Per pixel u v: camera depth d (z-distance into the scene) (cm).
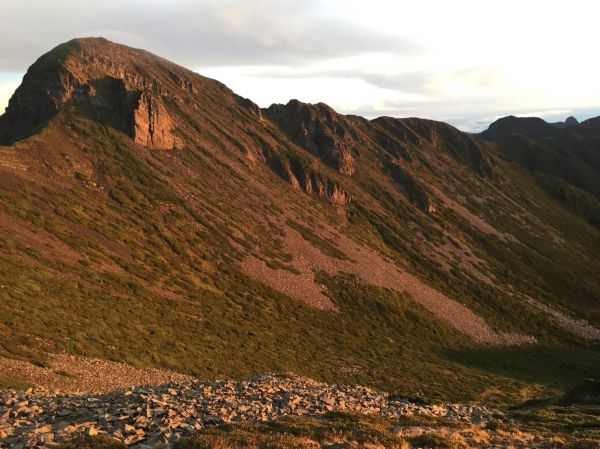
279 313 8475
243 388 2953
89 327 4791
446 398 6097
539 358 10112
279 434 1866
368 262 12388
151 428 1919
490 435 2455
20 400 2364
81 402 2391
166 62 19700
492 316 12288
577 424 3083
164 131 12738
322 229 13250
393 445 1894
